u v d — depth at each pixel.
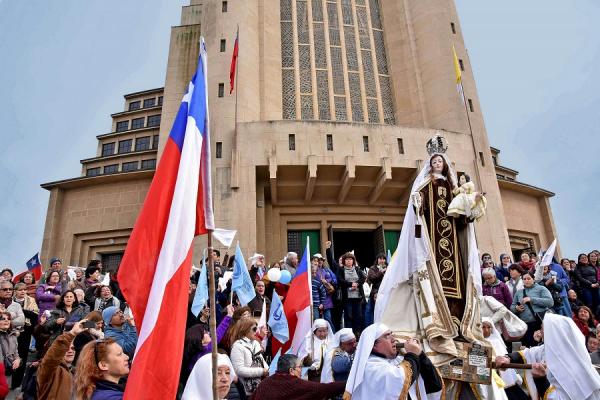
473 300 5.04
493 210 20.02
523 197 26.78
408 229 5.12
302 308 7.74
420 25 24.38
